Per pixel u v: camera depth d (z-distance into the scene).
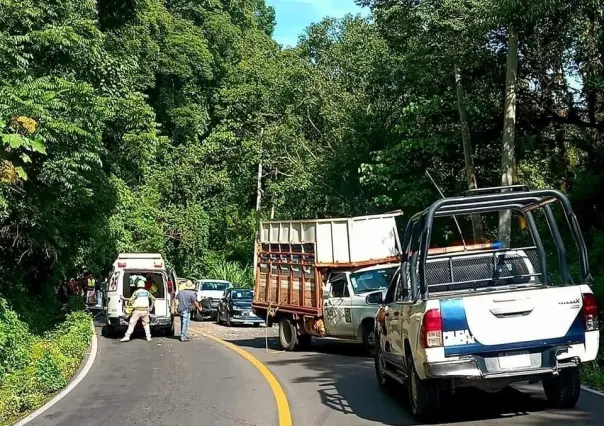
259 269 19.16
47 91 15.98
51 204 18.83
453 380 7.80
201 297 32.25
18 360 14.41
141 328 23.84
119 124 24.20
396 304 9.59
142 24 46.16
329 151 33.44
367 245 16.59
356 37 36.56
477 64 20.94
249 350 17.81
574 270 17.12
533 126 22.88
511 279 10.02
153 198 45.62
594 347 7.84
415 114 22.19
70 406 10.53
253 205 47.22
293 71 38.25
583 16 17.48
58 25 18.61
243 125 45.72
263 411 9.40
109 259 31.73
